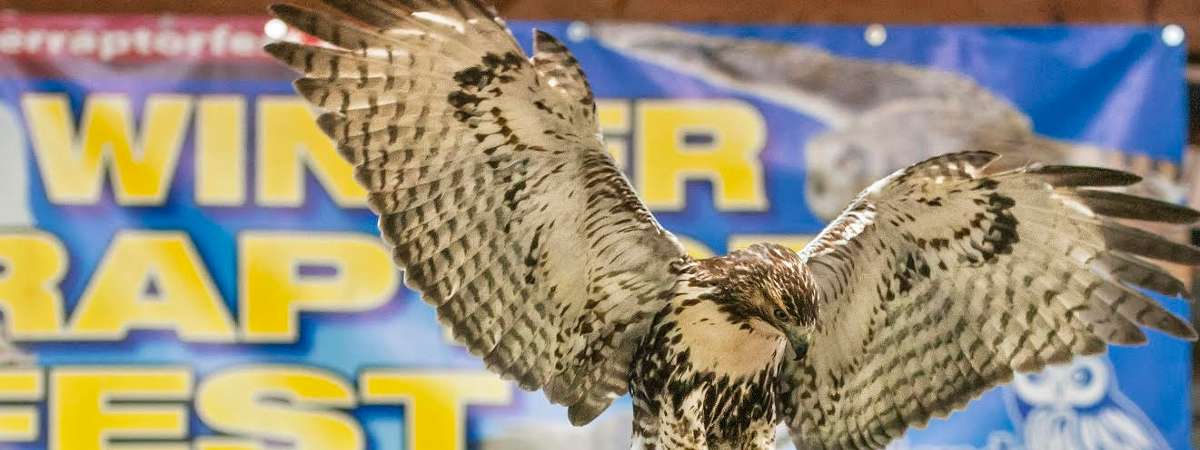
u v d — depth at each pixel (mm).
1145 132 7039
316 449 6941
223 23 7016
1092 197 4727
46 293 6934
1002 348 4996
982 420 6977
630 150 7012
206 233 6969
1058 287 4898
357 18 4391
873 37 7066
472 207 4645
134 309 6953
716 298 4668
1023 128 7035
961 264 4883
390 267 7000
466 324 4773
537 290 4781
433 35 4395
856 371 5078
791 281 4605
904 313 4980
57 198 6941
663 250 4695
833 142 7027
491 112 4496
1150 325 4871
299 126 7000
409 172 4574
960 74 7055
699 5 7066
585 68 7035
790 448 6742
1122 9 7105
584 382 4930
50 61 6969
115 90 6984
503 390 7012
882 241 4859
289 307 6965
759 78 7043
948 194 4730
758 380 4812
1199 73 7199
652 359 4762
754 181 7012
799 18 7086
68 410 6941
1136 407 6980
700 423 4754
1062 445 6969
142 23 7000
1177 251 4762
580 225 4660
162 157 6977
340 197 7000
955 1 7102
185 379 6953
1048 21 7102
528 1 7031
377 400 6969
